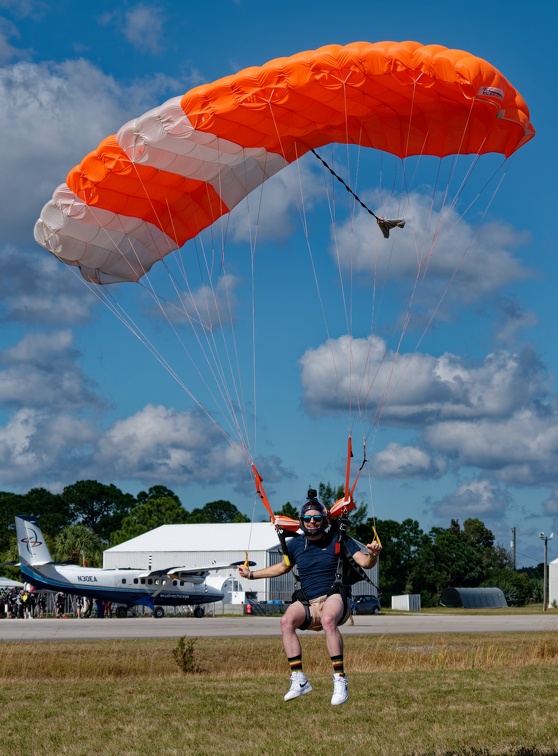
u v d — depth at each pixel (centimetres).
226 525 6900
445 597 8769
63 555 7812
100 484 12662
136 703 1312
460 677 1658
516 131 1274
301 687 842
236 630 3703
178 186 1447
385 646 2672
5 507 12006
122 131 1346
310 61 1208
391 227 1271
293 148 1459
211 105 1280
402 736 1024
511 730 1057
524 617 5803
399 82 1209
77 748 970
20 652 2267
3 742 1009
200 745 987
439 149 1359
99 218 1465
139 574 5288
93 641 2861
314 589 865
